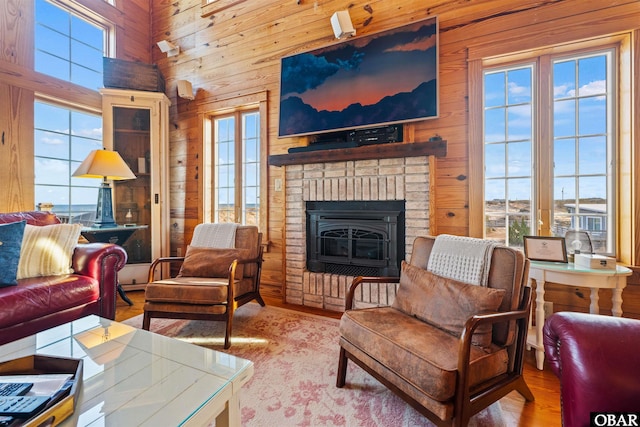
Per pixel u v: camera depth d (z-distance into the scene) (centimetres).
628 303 199
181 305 207
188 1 376
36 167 299
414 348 121
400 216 262
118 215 364
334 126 285
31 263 199
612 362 82
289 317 258
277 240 322
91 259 210
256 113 349
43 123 305
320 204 298
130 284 347
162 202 361
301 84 302
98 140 352
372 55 270
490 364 123
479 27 239
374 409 140
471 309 133
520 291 138
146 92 351
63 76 320
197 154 369
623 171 205
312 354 192
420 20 252
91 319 144
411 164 253
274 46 325
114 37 362
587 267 173
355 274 281
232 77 348
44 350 115
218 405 90
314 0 305
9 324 161
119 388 92
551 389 157
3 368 91
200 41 368
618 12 201
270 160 303
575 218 220
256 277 271
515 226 236
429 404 109
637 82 197
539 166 227
